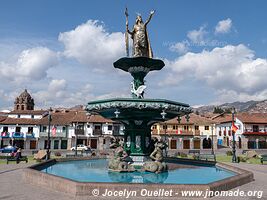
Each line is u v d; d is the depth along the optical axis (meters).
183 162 19.19
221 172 14.16
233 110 28.56
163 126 56.78
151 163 12.95
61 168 14.91
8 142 52.03
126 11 16.36
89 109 15.04
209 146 57.38
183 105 14.73
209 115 78.25
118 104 13.52
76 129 53.03
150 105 13.57
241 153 43.22
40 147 53.12
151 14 15.94
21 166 20.38
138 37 15.88
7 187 10.79
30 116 59.56
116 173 12.63
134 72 15.88
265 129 58.28
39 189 10.29
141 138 14.94
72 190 9.02
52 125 53.56
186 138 56.72
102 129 53.59
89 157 20.72
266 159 25.77
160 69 16.84
